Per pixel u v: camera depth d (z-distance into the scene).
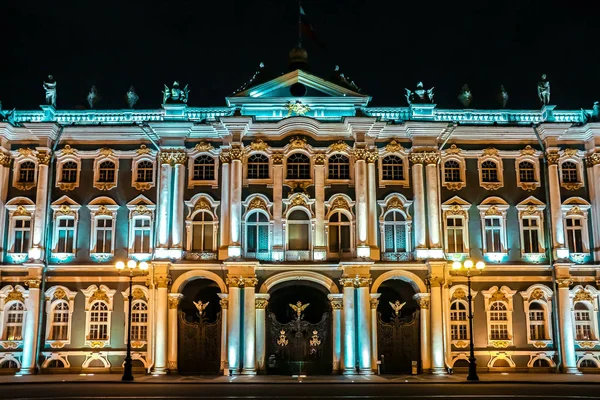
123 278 54.97
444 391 37.44
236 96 57.03
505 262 55.75
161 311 53.38
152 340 53.50
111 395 35.50
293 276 54.19
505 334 54.84
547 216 56.47
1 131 55.66
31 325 53.59
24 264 54.22
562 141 57.78
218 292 57.69
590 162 57.16
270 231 55.09
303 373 53.66
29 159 56.81
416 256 54.88
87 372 53.62
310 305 60.66
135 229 55.94
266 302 53.91
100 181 56.66
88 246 55.53
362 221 54.62
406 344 54.50
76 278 55.00
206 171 56.44
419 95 57.75
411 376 50.41
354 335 53.16
